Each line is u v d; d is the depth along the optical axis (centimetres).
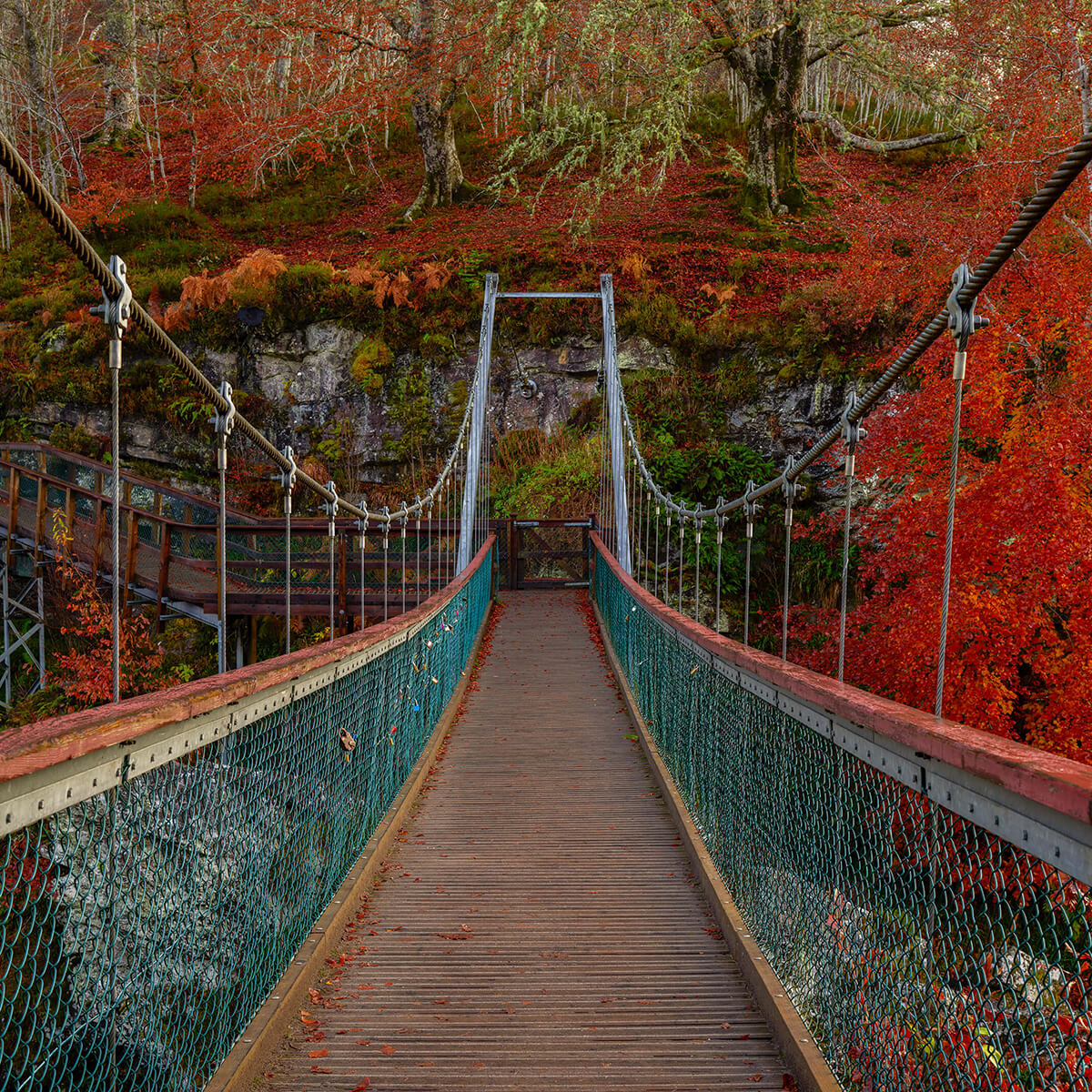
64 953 148
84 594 1145
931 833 170
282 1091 240
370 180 2662
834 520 1155
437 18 2036
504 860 455
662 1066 257
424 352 1816
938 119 2209
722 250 1973
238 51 2291
